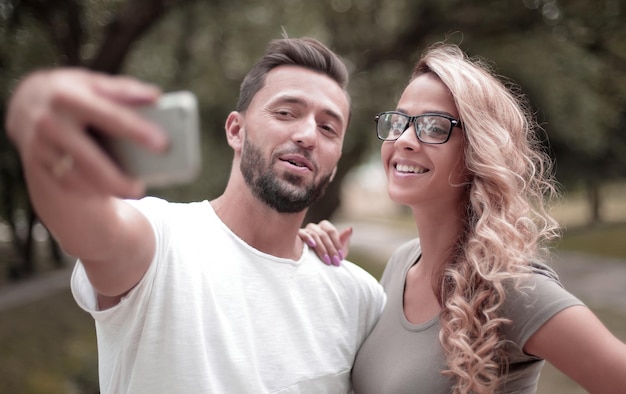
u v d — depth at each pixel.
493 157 1.75
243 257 1.78
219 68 9.59
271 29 8.95
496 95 1.84
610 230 20.77
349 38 10.57
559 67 9.16
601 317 8.93
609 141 14.87
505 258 1.67
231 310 1.69
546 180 2.09
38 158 0.69
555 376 6.46
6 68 6.53
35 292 11.99
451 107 1.83
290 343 1.78
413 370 1.75
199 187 10.39
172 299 1.57
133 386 1.54
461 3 9.44
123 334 1.53
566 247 18.31
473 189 1.81
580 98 9.55
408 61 10.39
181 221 1.75
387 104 10.36
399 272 2.15
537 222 1.95
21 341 8.31
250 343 1.69
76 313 10.30
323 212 12.23
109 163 0.67
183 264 1.63
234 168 1.93
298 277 1.88
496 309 1.66
